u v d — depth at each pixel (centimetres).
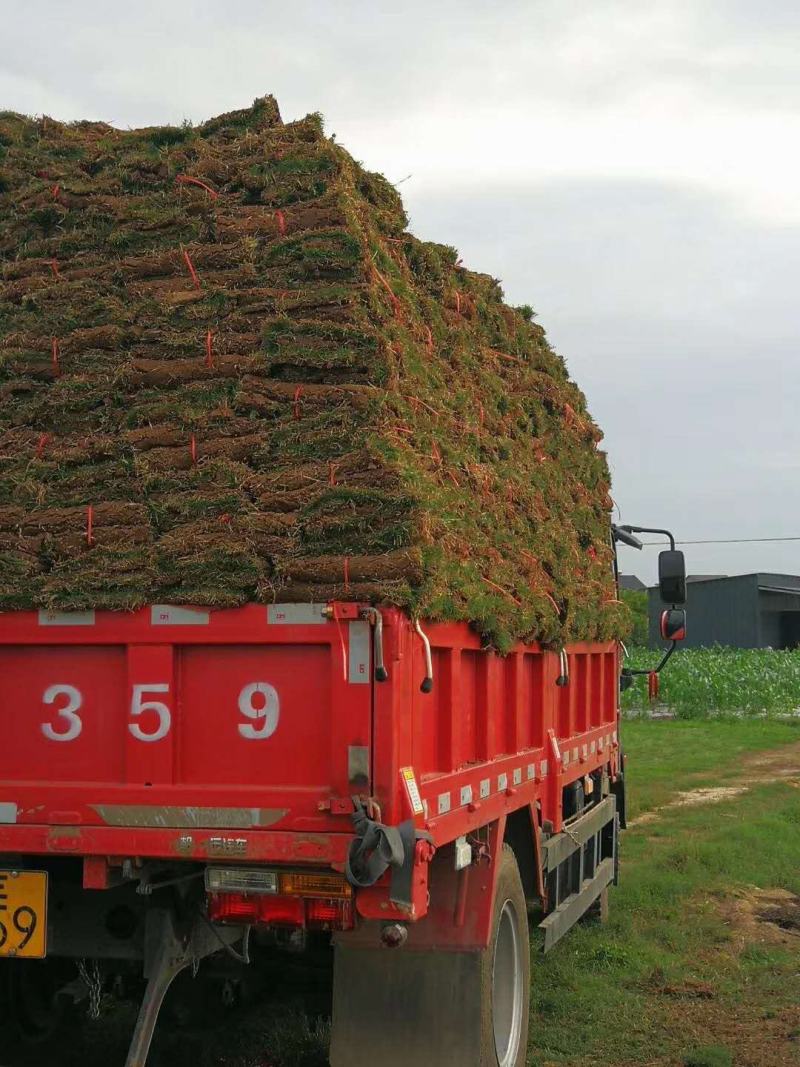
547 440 720
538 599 580
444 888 489
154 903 461
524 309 772
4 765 448
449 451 502
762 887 991
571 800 724
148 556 436
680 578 932
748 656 3662
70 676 446
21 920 445
